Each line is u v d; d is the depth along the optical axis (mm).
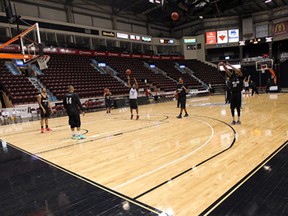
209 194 2225
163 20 25781
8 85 11797
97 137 5258
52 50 15836
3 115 9891
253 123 5629
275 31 22281
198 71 24031
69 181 2766
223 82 23391
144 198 2229
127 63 21016
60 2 18016
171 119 7395
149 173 2863
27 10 16203
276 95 14438
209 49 26500
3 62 13992
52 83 13773
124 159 3498
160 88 18750
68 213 2027
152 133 5328
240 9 23078
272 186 2287
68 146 4578
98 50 18891
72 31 17859
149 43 23844
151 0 17047
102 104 13594
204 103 12555
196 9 17562
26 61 10664
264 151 3393
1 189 2660
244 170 2742
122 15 22625
